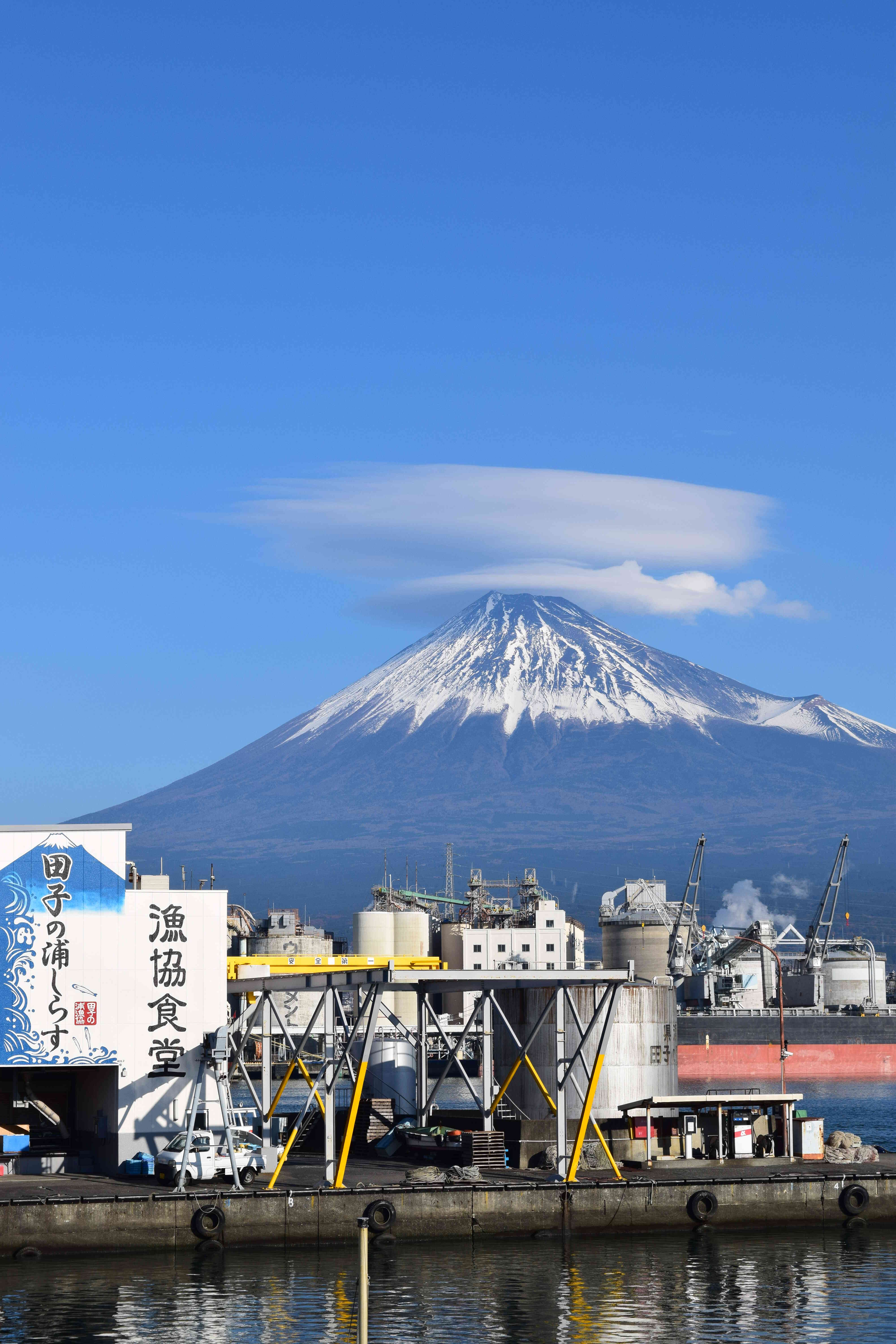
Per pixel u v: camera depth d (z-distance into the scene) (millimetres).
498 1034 133250
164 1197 94750
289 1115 126625
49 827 109750
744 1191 102562
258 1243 95312
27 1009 108000
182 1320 78750
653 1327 78125
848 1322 79062
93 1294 84188
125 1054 108938
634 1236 100375
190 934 110812
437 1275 88938
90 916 109562
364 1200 97312
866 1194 103625
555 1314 80500
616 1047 126812
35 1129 125625
